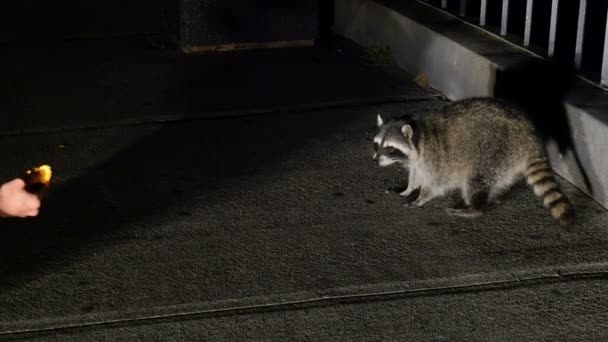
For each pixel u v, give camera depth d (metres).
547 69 4.86
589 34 5.59
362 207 4.44
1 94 5.67
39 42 6.52
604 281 3.90
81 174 4.75
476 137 4.34
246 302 3.85
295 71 5.96
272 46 6.39
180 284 3.95
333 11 6.75
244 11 6.27
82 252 4.15
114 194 4.57
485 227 4.27
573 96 4.58
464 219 4.33
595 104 4.49
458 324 3.71
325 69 6.00
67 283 3.97
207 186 4.63
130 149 4.99
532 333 3.66
